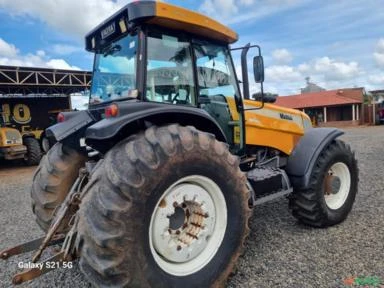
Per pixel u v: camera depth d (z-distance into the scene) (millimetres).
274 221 3555
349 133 17031
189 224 2176
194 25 2553
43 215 2660
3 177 8758
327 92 31188
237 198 2330
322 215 3193
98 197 1810
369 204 3994
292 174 3217
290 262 2582
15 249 2291
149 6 2318
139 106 2117
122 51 2611
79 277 2576
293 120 3660
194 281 2086
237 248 2320
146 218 1881
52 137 2936
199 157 2127
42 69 12320
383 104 25984
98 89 2967
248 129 3195
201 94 2791
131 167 1859
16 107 12664
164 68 2523
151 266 1906
